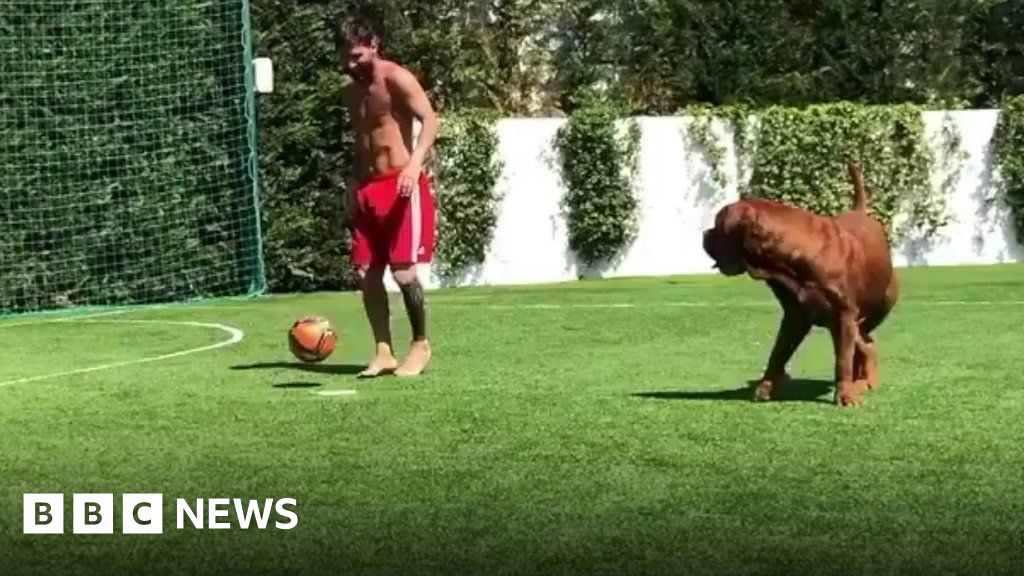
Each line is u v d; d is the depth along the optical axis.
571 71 21.31
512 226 17.38
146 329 12.12
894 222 17.97
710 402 7.13
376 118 8.24
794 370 8.27
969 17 21.89
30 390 8.14
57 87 14.77
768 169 17.88
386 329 8.45
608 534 4.61
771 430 6.30
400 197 8.20
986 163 18.12
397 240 8.30
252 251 15.66
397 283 8.35
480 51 20.52
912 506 4.91
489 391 7.68
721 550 4.40
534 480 5.41
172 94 15.21
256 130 15.59
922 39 21.14
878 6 20.78
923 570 4.17
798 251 6.70
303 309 13.88
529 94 21.30
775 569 4.20
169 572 4.28
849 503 4.96
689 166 17.83
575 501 5.05
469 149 17.11
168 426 6.75
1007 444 5.93
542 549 4.45
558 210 17.53
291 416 6.95
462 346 10.01
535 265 17.50
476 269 17.30
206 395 7.73
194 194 15.39
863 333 7.32
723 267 6.79
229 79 15.43
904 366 8.38
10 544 4.61
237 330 11.85
